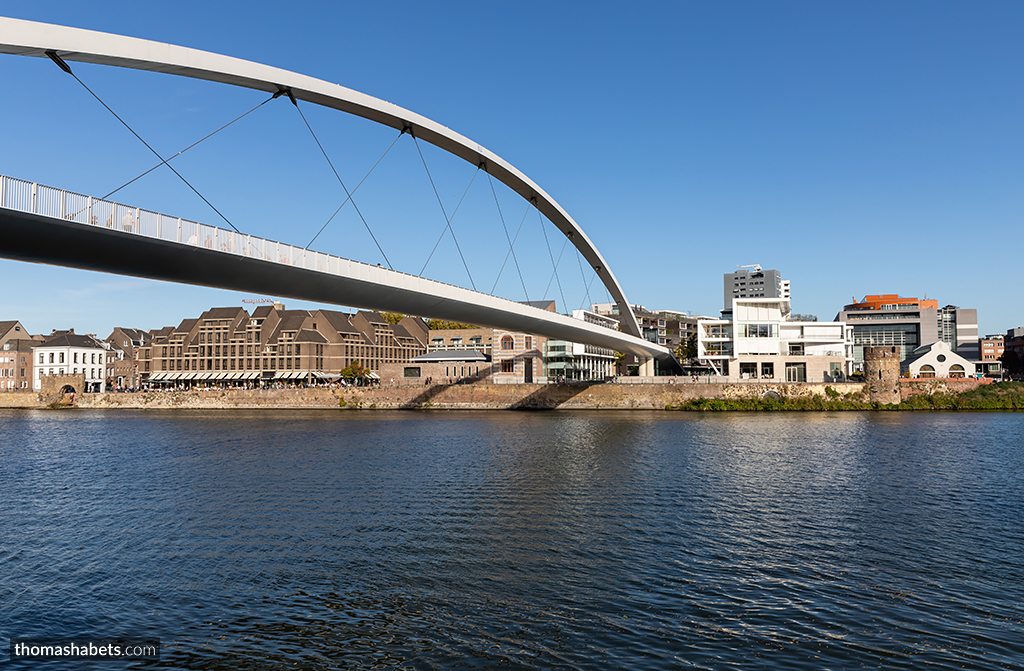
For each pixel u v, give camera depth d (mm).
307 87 34750
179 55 26719
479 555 19953
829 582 17328
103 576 18453
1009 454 40938
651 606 15828
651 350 93125
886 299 171875
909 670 12641
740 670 12711
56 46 22438
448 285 46281
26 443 54781
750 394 85812
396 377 109562
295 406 103000
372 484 31906
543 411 88750
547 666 12984
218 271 30516
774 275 178500
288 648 13906
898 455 40656
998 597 16203
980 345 155875
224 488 31500
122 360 140250
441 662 13195
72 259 25953
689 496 28266
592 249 76938
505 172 57969
